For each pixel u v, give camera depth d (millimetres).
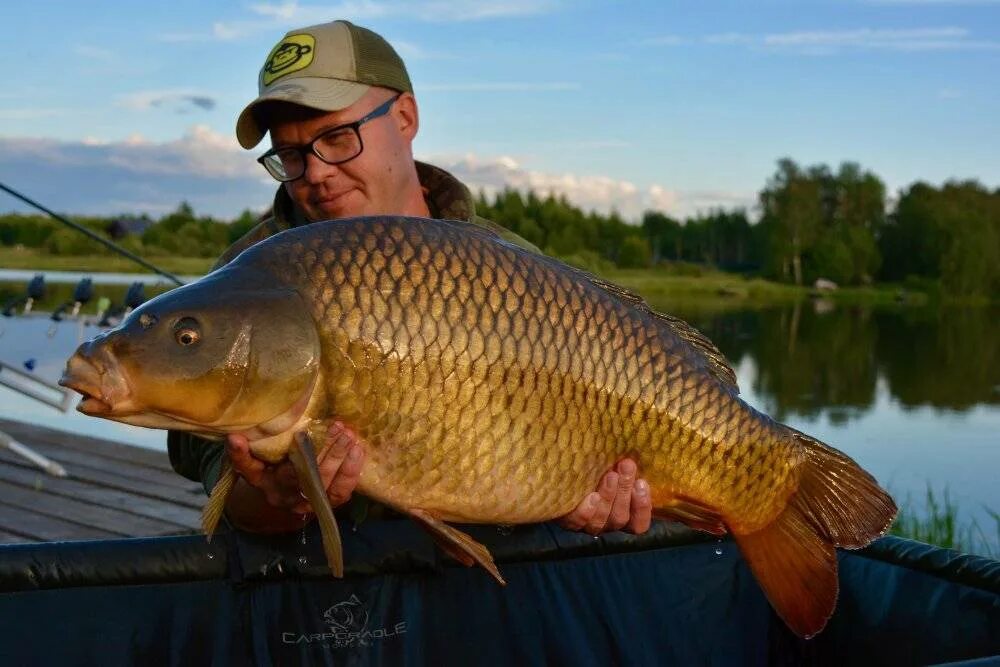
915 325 32438
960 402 15016
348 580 2717
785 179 52719
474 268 2201
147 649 2539
